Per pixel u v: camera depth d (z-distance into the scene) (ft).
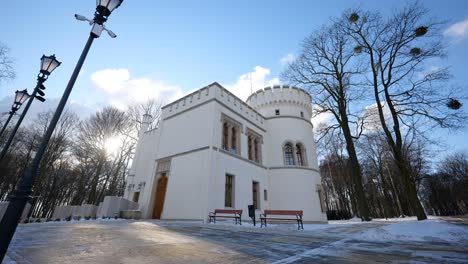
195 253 17.29
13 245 17.79
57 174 110.11
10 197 12.72
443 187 161.89
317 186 73.20
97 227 31.73
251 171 63.98
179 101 67.46
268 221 47.60
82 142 101.91
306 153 75.82
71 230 27.68
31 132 102.58
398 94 50.83
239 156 59.82
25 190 13.07
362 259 16.24
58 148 104.22
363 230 35.12
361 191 59.36
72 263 13.34
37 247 17.34
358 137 66.90
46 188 108.88
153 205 57.41
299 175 70.38
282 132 77.41
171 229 32.22
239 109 67.00
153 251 17.53
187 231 30.63
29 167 13.61
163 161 61.67
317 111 75.10
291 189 68.18
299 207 66.03
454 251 19.19
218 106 57.67
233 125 63.10
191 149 55.31
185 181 52.44
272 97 84.89
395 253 18.47
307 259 16.12
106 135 103.14
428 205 197.88
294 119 80.07
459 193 156.97
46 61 25.67
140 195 67.51
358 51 58.03
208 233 29.35
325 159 137.08
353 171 61.00
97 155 99.91
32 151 100.42
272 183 70.64
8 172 97.60
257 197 64.49
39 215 108.37
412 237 27.43
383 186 127.85
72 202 108.99
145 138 80.74
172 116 66.80
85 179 106.52
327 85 70.69
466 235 27.02
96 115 106.42
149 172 62.95
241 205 55.52
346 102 68.85
